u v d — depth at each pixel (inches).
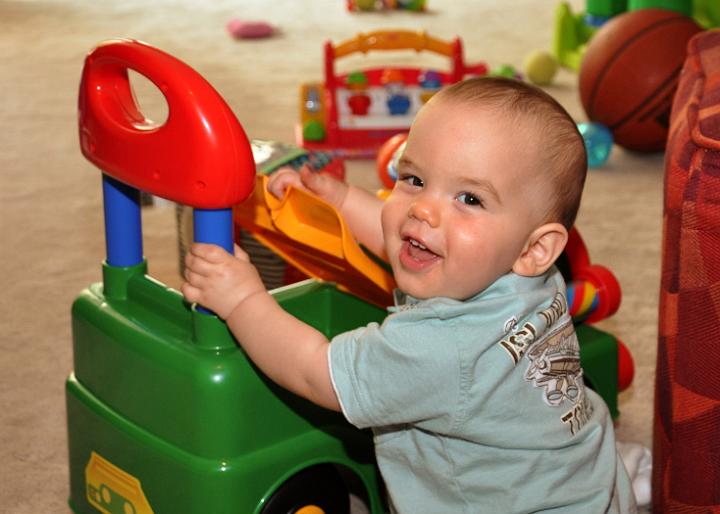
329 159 65.6
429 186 37.6
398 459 40.5
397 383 36.8
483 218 37.0
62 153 103.3
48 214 87.4
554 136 37.4
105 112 40.6
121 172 40.1
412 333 36.7
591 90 104.0
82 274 76.1
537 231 38.1
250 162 37.5
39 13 174.1
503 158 36.6
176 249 80.3
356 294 46.9
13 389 60.3
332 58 109.2
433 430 38.3
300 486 43.2
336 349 37.8
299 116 115.2
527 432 38.3
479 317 37.3
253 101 121.3
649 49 101.3
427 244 37.3
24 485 51.4
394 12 177.0
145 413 42.8
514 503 38.7
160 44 151.5
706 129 38.8
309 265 47.6
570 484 39.5
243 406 40.9
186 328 42.9
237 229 63.5
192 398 40.5
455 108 37.2
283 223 43.3
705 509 41.6
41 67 137.6
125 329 43.4
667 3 125.3
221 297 39.2
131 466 43.4
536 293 38.7
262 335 38.8
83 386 46.3
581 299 52.1
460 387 36.8
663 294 42.3
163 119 111.9
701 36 48.1
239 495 40.9
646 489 50.4
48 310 70.5
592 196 92.9
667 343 42.0
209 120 36.6
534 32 161.2
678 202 40.1
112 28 163.2
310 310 46.1
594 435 40.5
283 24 167.0
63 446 54.9
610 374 53.6
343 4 183.8
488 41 155.2
